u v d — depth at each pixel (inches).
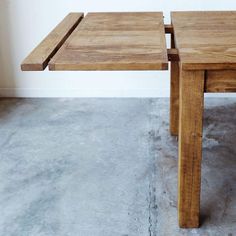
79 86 131.6
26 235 68.6
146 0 121.3
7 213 74.6
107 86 131.0
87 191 80.7
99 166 89.9
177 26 82.0
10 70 130.9
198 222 68.6
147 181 83.4
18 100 131.3
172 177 84.4
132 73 128.3
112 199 77.8
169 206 74.9
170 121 101.5
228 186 80.4
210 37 70.6
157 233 67.9
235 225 69.1
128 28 82.6
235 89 58.3
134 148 97.5
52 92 132.9
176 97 98.4
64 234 68.5
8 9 123.5
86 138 103.7
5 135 106.8
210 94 127.5
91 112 120.3
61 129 109.3
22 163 92.2
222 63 55.3
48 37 76.7
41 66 59.6
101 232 68.7
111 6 122.7
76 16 98.3
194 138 61.8
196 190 65.7
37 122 114.4
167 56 60.2
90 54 62.4
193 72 57.3
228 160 90.4
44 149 98.5
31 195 79.9
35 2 122.6
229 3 120.0
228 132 103.7
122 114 118.0
